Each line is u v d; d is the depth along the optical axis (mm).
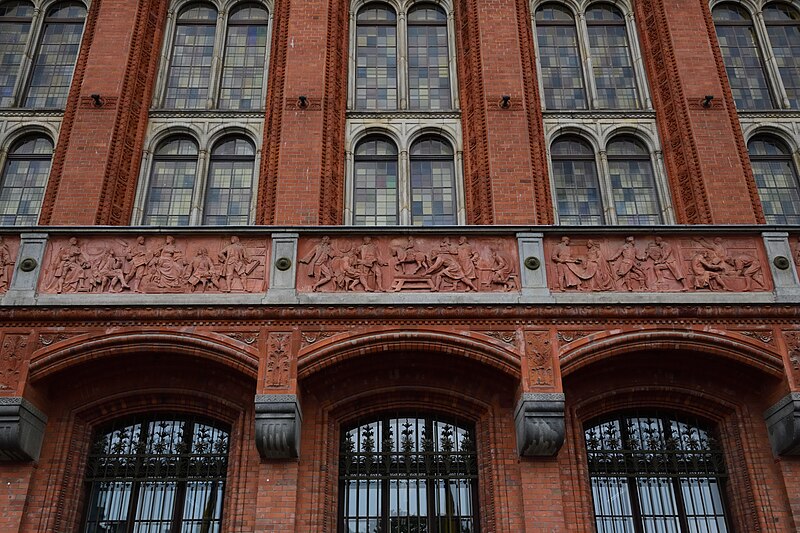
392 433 12898
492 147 15344
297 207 14648
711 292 12547
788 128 16594
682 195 15539
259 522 11273
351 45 17516
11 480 11766
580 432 12695
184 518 12312
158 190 15828
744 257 12875
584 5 18109
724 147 15500
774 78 17281
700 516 12500
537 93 16625
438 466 12609
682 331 12266
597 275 12688
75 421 12609
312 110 15711
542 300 12273
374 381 12812
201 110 16484
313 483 11930
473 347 12086
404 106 16781
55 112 16312
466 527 12250
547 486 11664
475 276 12633
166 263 12664
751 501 12266
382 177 16078
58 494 11969
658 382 13023
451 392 12789
